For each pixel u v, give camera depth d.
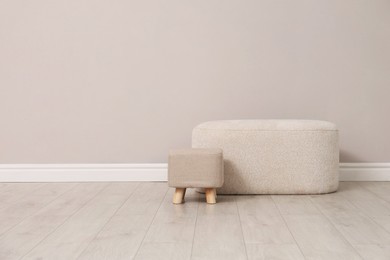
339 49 3.23
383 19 3.22
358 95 3.25
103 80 3.27
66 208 2.51
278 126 2.80
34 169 3.31
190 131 3.27
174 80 3.26
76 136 3.30
